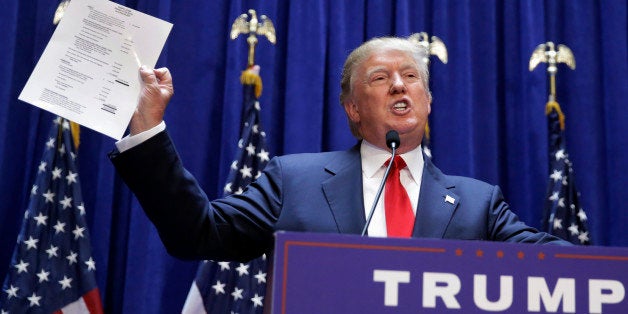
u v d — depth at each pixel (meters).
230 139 4.46
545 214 4.45
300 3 4.73
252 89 4.52
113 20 2.33
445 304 1.53
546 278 1.57
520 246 1.58
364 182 2.41
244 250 2.38
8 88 4.30
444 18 4.83
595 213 4.59
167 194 2.15
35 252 4.02
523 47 4.80
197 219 2.20
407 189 2.43
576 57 4.86
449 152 4.62
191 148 4.53
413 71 2.55
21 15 4.52
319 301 1.51
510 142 4.77
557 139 4.63
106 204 4.30
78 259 4.10
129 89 2.26
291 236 1.53
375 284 1.53
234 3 4.70
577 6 4.93
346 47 4.75
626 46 4.81
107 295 4.31
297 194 2.36
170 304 4.30
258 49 4.68
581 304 1.57
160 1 4.59
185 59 4.64
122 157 2.15
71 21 2.29
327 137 4.62
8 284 3.97
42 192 4.11
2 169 4.26
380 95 2.49
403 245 1.55
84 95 2.22
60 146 4.26
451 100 4.71
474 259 1.56
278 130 4.68
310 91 4.58
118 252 4.37
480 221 2.34
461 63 4.75
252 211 2.36
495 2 4.98
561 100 4.85
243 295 4.12
